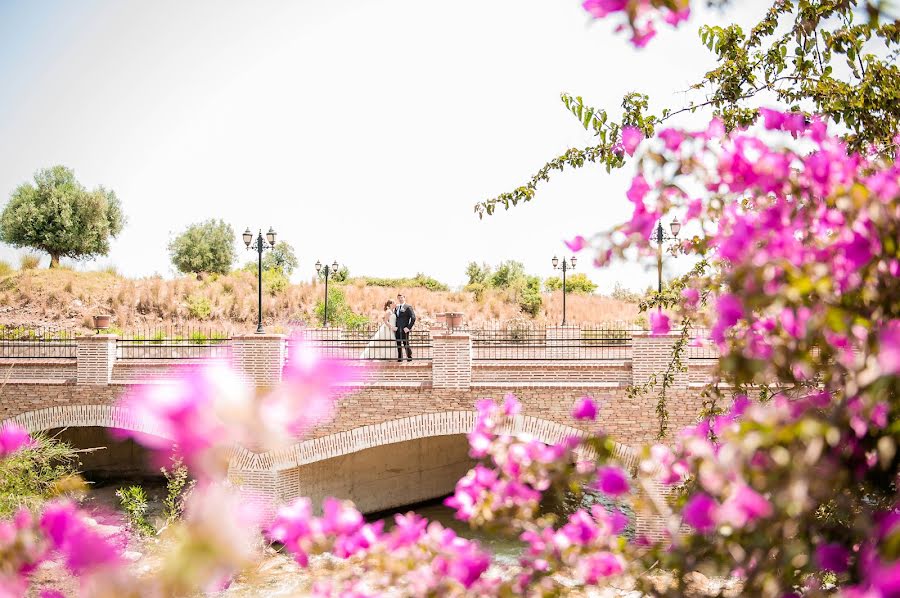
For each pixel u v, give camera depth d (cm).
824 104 424
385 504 1675
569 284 4956
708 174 237
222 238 5006
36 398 1534
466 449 1881
